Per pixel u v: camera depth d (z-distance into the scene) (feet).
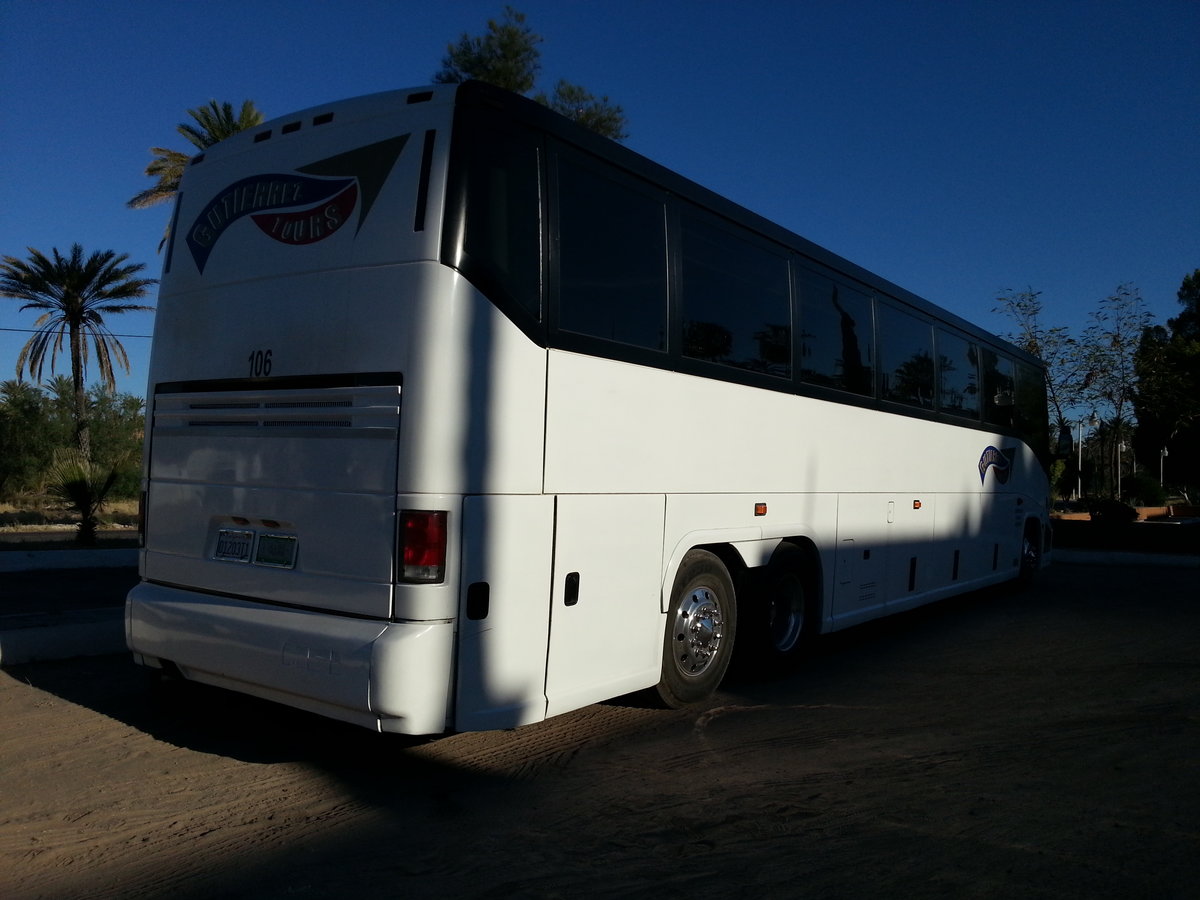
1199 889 12.79
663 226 20.59
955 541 36.47
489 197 16.61
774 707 22.79
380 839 14.53
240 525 18.40
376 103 17.24
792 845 14.33
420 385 15.78
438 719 15.70
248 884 12.98
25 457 124.36
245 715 21.08
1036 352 92.27
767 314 24.18
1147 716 21.71
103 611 31.30
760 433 23.66
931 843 14.39
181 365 19.81
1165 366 94.02
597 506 18.39
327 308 17.13
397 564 15.71
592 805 16.05
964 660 28.73
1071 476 143.02
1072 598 43.24
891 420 31.01
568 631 17.76
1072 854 13.94
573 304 17.99
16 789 16.48
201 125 94.48
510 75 83.46
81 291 101.65
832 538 27.27
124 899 12.53
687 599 21.59
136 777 17.15
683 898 12.60
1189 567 58.90
